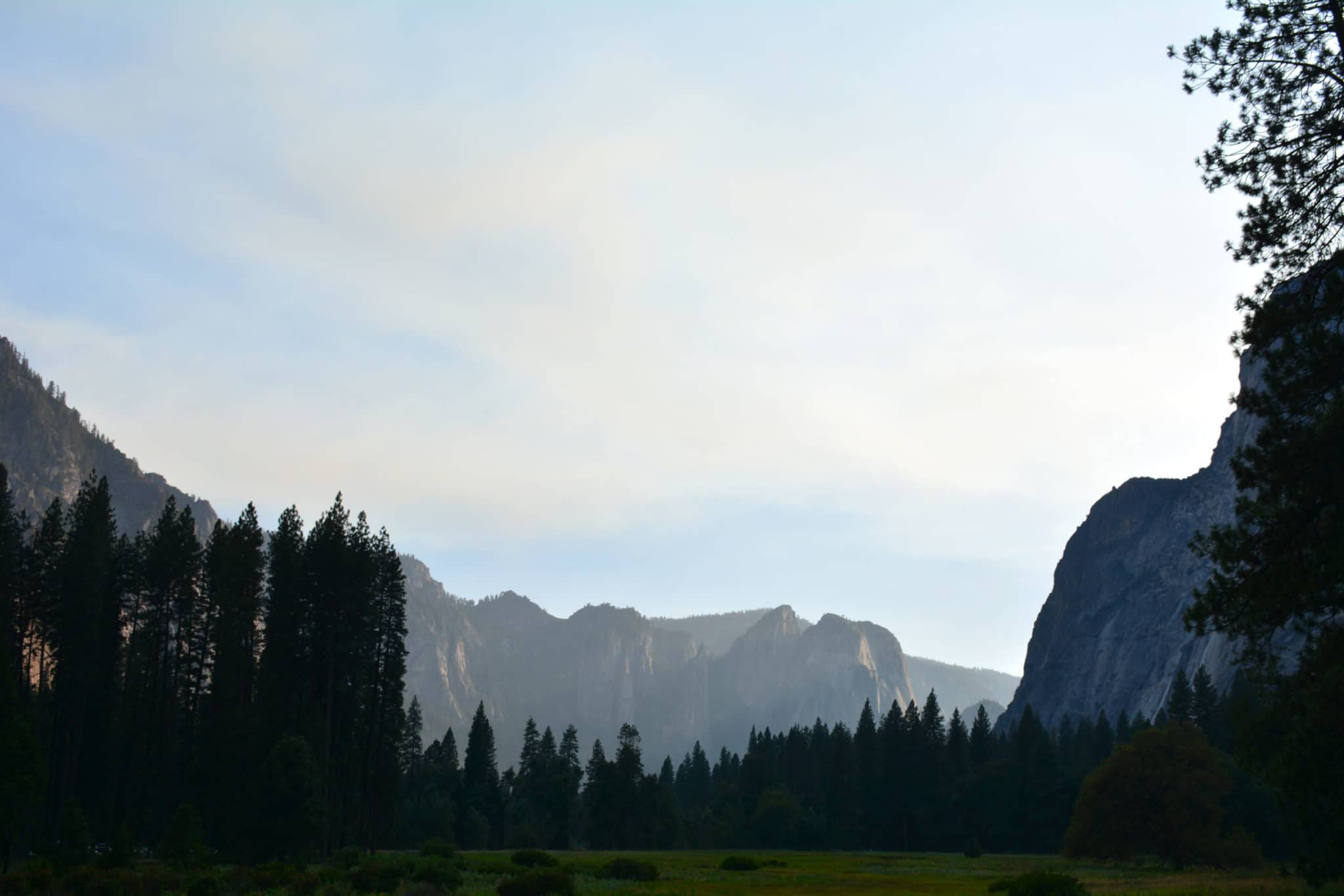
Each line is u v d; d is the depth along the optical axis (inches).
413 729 6284.5
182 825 2367.1
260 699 2977.4
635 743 6284.5
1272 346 1049.5
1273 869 3459.6
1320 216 978.1
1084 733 7012.8
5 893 1756.9
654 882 2593.5
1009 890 1971.0
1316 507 1035.3
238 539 3316.9
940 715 6594.5
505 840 5954.7
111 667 3201.3
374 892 1955.0
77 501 3319.4
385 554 3494.1
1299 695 1254.3
